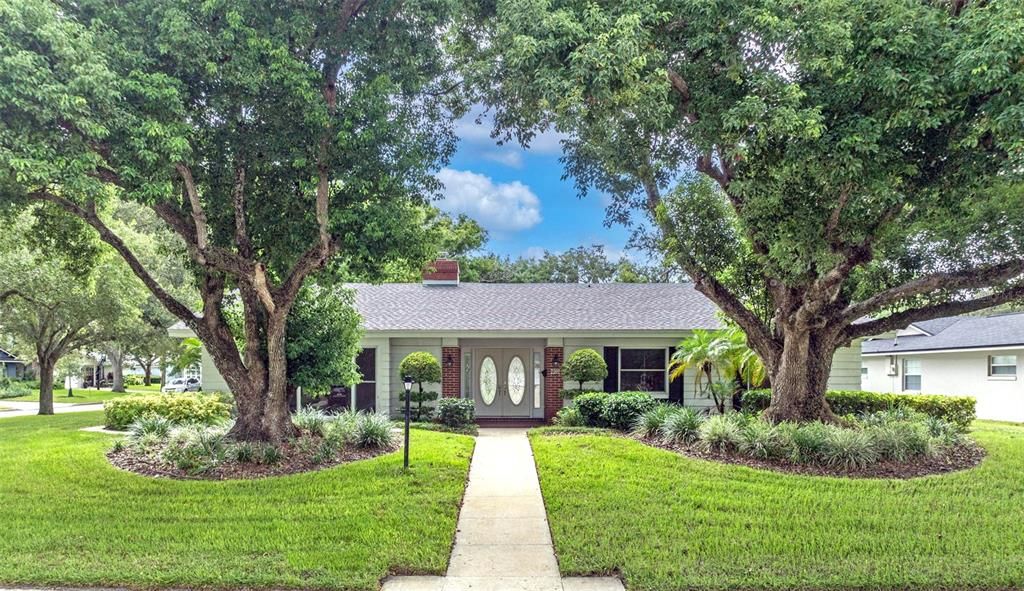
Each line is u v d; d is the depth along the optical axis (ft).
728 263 34.53
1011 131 18.33
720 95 22.90
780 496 23.94
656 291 62.64
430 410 51.42
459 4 25.50
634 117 25.13
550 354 55.21
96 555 18.45
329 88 27.55
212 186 29.45
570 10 21.57
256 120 26.55
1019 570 17.19
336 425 35.04
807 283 29.63
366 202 28.37
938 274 30.07
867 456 28.27
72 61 20.61
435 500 23.90
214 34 24.03
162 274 91.15
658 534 20.29
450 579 17.40
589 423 45.91
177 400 45.06
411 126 29.07
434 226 31.89
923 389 75.97
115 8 23.13
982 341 64.44
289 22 24.99
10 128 20.71
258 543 19.43
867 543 19.33
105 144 23.39
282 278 33.22
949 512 22.21
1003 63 17.89
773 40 20.83
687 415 34.53
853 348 53.78
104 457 31.14
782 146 21.63
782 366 33.99
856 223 25.57
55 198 28.37
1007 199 29.14
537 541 20.58
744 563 17.85
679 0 21.93
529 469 30.76
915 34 19.94
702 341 47.16
